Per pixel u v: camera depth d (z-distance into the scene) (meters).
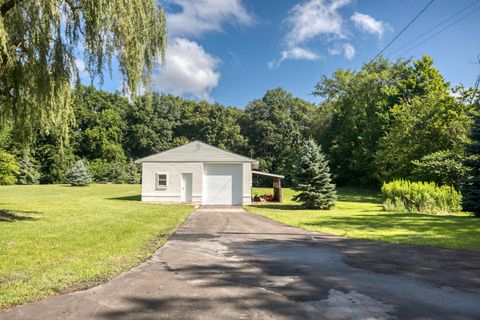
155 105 65.88
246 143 62.47
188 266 6.17
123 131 62.47
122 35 11.23
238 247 8.04
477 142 16.80
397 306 4.19
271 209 20.08
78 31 11.30
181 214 15.95
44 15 10.40
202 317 3.84
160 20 12.53
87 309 4.06
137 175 53.06
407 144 29.97
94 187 41.38
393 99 40.34
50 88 11.33
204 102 69.19
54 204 18.00
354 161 41.12
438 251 7.57
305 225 12.19
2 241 8.02
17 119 12.80
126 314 3.92
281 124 61.38
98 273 5.57
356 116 44.97
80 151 56.34
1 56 10.19
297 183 20.89
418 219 14.18
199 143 25.14
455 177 23.03
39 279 5.17
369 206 22.66
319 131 50.25
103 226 10.89
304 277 5.47
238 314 3.93
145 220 12.92
